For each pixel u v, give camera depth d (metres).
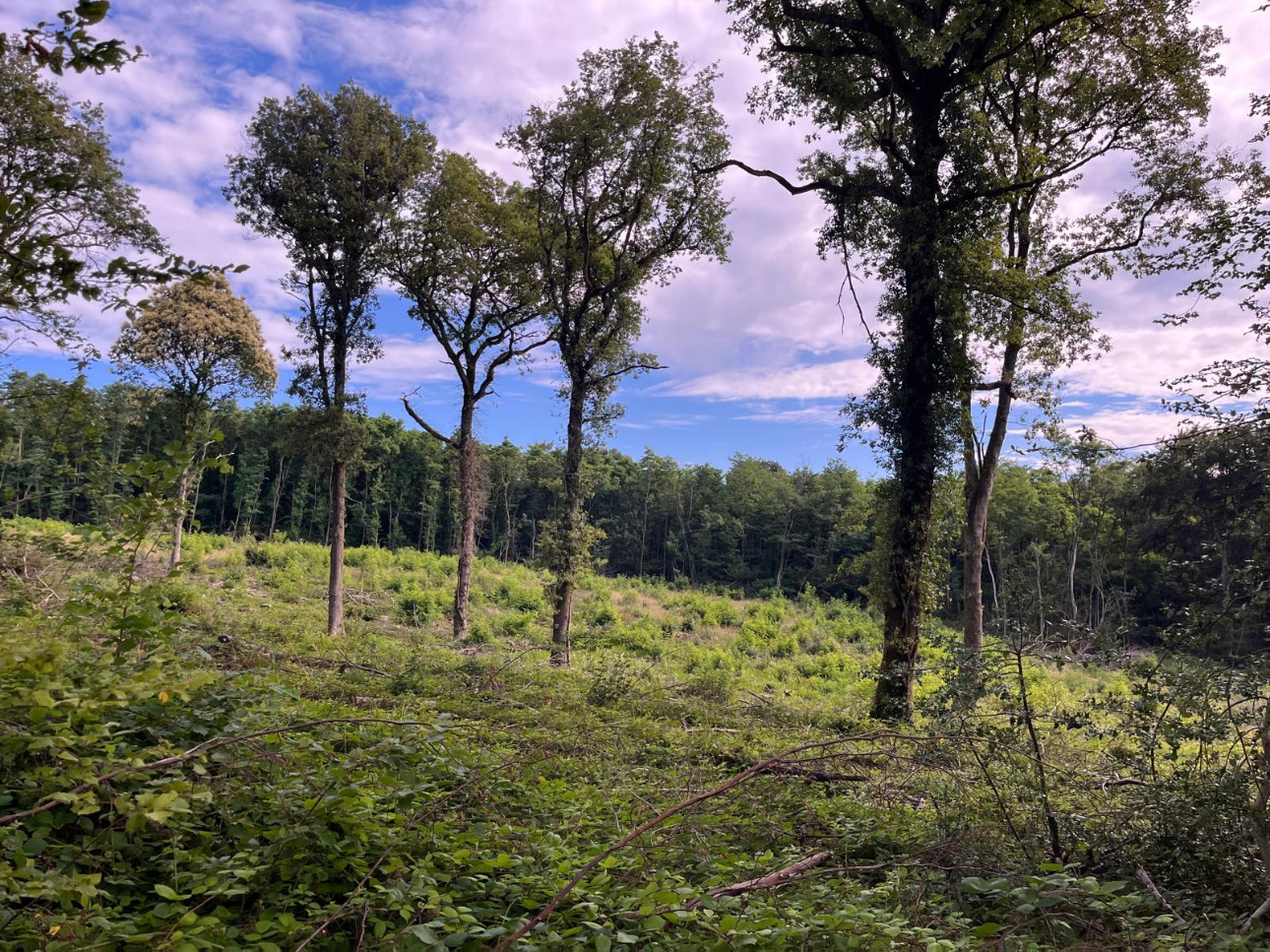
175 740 4.04
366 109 19.38
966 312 14.64
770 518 77.75
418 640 20.72
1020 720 5.45
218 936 2.66
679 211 20.25
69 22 2.49
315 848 3.38
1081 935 3.82
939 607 14.87
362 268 19.39
